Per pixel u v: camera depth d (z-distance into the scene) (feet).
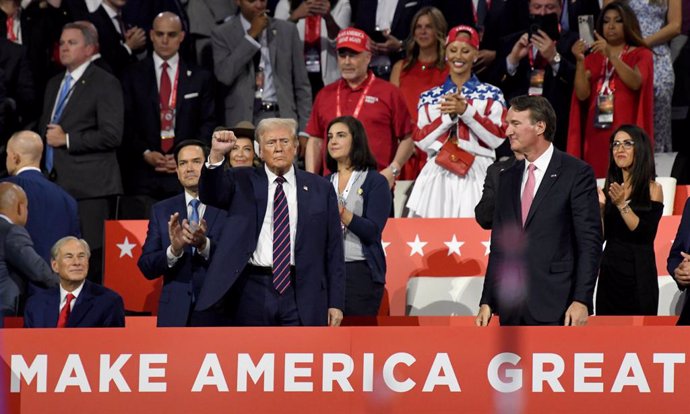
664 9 93.76
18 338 52.85
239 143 72.84
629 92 87.71
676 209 82.94
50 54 97.91
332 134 70.85
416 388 52.06
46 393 52.70
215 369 52.54
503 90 93.91
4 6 96.63
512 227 57.21
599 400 51.37
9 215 70.38
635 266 69.46
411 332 52.26
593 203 56.49
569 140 89.66
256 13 94.84
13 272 69.51
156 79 91.76
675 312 75.97
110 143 89.20
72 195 88.74
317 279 58.34
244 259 57.47
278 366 52.44
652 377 51.21
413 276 78.69
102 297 67.21
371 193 69.92
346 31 83.10
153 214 69.62
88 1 100.32
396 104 82.89
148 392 52.54
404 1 97.96
